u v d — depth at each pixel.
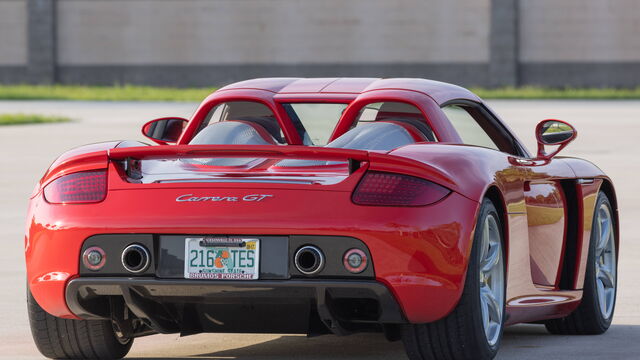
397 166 8.83
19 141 49.06
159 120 11.85
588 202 11.69
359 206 8.65
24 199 27.16
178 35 123.50
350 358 10.33
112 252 8.92
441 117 10.34
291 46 121.19
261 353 10.63
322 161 9.45
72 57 126.00
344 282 8.55
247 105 11.46
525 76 115.75
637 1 112.12
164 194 8.92
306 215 8.63
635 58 112.44
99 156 9.16
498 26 115.00
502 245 9.76
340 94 10.72
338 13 119.75
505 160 10.06
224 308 9.29
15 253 18.45
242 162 9.73
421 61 118.00
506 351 10.84
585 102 92.94
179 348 10.97
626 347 11.08
